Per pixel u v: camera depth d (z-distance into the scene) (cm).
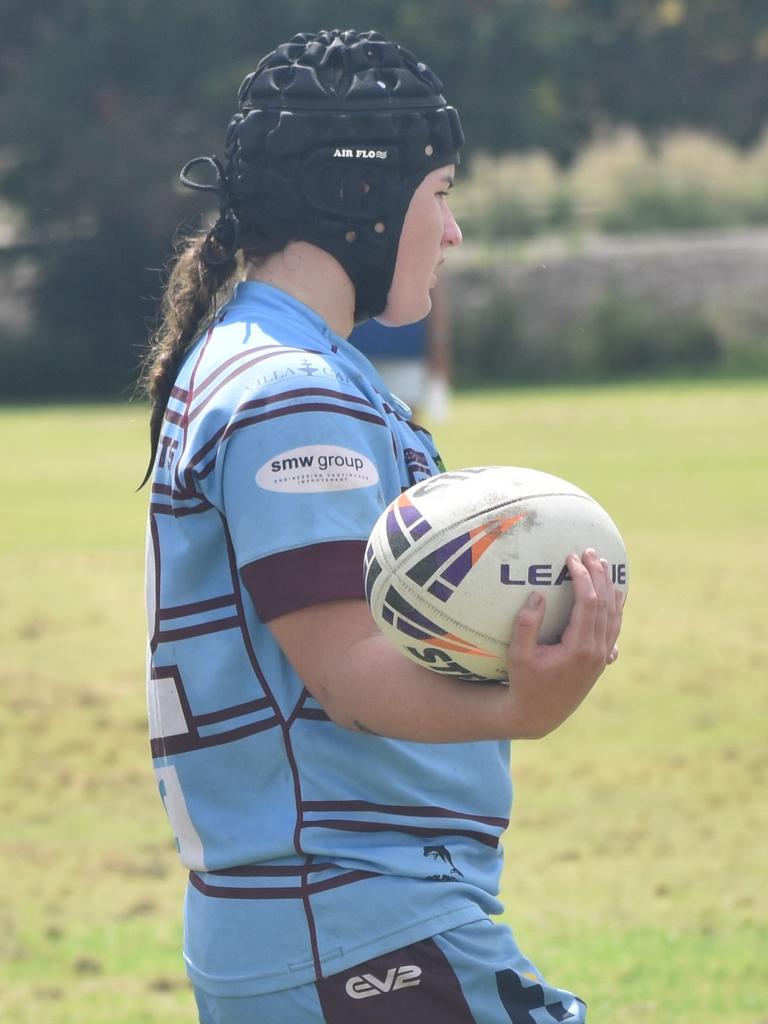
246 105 738
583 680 617
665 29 10500
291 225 731
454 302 9681
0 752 2205
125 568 3612
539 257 10306
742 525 3984
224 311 740
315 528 652
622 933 1491
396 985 684
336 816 689
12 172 9806
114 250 9731
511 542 620
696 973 1383
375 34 745
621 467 5088
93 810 1962
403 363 6159
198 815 705
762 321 9500
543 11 9844
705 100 10675
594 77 10375
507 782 755
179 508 700
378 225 732
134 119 9769
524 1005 700
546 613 618
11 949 1487
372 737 691
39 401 9256
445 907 692
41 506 4616
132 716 2400
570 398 7762
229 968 698
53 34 9950
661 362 9225
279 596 652
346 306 746
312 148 719
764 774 2030
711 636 2827
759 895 1594
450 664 627
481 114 9738
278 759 692
